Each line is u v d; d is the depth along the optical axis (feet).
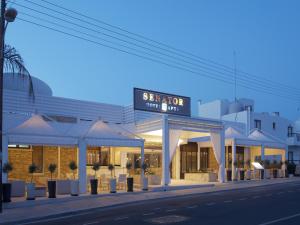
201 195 71.92
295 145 164.96
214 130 94.73
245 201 61.00
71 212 51.96
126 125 97.76
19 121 76.95
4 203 55.88
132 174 88.38
